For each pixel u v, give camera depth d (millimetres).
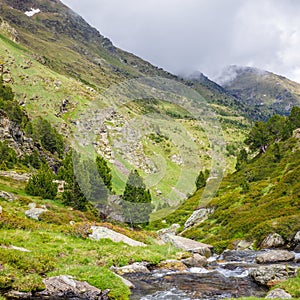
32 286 16375
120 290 17812
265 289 19594
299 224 37094
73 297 16281
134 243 30141
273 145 85562
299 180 52625
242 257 31984
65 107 189875
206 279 21734
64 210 45406
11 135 102375
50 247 24453
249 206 53375
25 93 188500
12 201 46156
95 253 24969
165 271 23734
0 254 18906
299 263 27203
